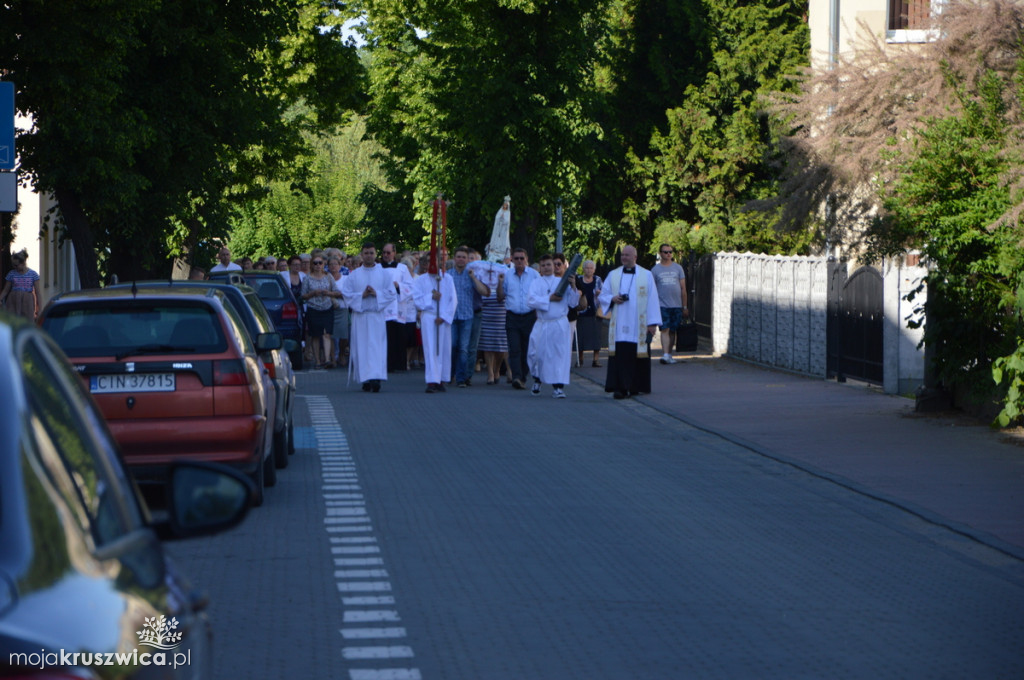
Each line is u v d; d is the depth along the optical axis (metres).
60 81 30.81
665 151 67.75
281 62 58.66
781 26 67.25
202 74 38.47
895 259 27.36
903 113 28.92
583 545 12.78
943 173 21.67
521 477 17.14
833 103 30.64
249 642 9.15
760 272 37.19
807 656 8.99
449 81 59.00
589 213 70.94
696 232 65.81
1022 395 20.36
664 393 29.05
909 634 9.65
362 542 12.82
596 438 21.48
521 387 30.92
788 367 34.59
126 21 32.06
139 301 14.44
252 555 12.16
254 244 106.81
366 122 73.69
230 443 14.14
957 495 15.76
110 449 4.67
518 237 59.81
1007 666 8.83
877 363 28.45
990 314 21.64
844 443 20.47
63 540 3.48
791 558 12.33
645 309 28.42
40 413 3.83
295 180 64.94
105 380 14.05
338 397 28.33
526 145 57.88
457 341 31.75
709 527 13.84
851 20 38.12
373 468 17.91
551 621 9.84
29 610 3.16
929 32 28.67
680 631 9.62
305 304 38.56
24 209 52.03
